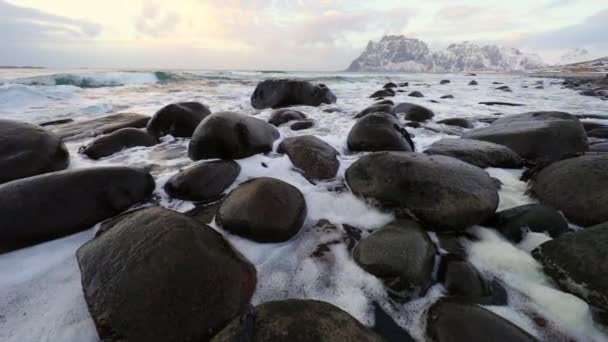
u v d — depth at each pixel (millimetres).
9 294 1812
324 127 6148
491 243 2295
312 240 2393
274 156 3838
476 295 1833
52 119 6531
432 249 2152
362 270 2041
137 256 1765
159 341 1512
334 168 3467
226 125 3645
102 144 4176
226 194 3037
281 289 1941
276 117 6512
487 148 3674
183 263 1738
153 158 4074
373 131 4156
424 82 24891
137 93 11422
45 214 2244
